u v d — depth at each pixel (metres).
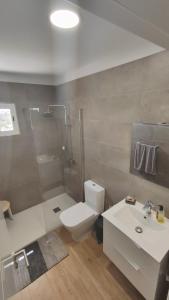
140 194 1.79
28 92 2.57
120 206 1.81
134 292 1.65
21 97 2.51
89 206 2.43
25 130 2.65
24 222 2.64
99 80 1.94
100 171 2.30
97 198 2.25
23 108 2.56
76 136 2.61
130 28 0.65
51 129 2.95
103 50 1.56
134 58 1.51
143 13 0.53
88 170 2.56
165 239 1.40
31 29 1.14
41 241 2.29
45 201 3.13
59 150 3.13
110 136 1.99
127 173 1.89
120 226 1.55
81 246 2.19
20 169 2.73
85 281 1.77
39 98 2.71
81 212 2.30
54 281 1.77
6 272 0.91
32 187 2.94
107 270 1.87
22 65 1.99
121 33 1.23
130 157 1.78
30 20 1.03
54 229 2.50
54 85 2.83
